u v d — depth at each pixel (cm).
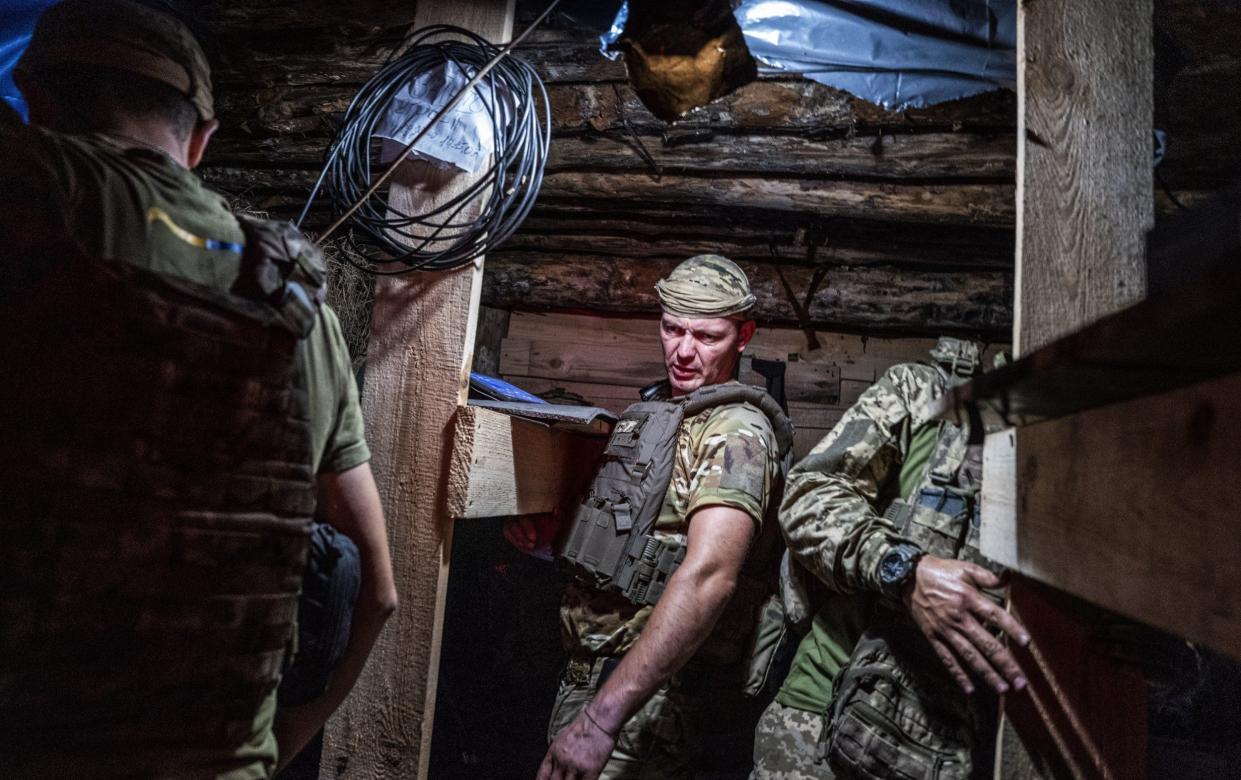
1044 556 109
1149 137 142
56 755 89
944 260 328
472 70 204
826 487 192
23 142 95
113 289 93
